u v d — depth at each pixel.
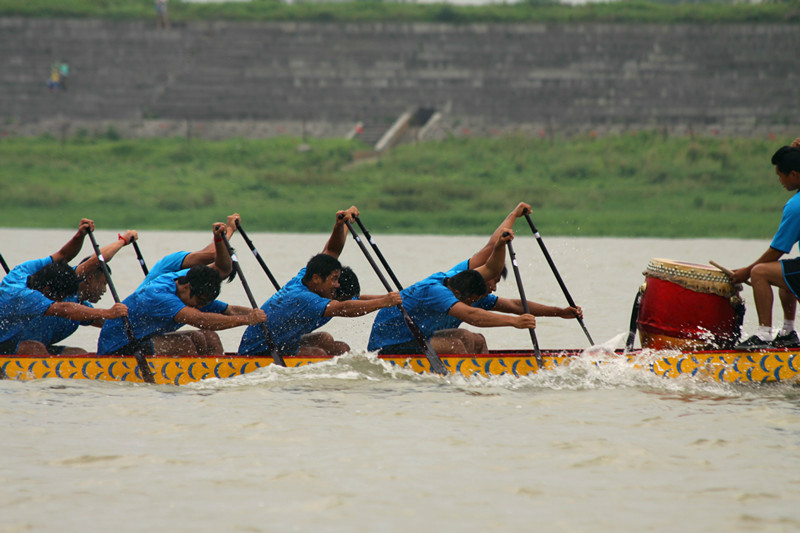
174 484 17.86
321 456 19.64
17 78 163.25
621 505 16.77
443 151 137.00
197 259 30.05
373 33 168.12
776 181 122.50
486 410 23.84
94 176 130.25
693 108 153.50
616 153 134.12
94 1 186.88
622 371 27.52
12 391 25.94
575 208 115.25
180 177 129.62
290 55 165.88
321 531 15.55
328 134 152.50
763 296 27.06
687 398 25.34
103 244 84.62
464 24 167.88
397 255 76.12
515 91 157.25
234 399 25.00
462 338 28.72
